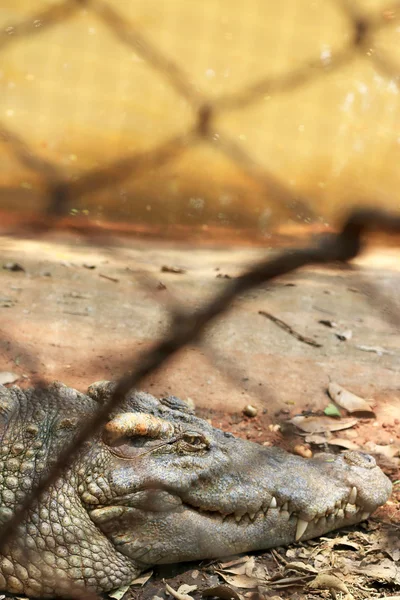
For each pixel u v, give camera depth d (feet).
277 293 22.50
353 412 15.66
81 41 47.44
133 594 10.23
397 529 11.80
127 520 10.29
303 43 47.83
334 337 19.57
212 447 10.81
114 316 19.15
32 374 15.49
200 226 29.53
